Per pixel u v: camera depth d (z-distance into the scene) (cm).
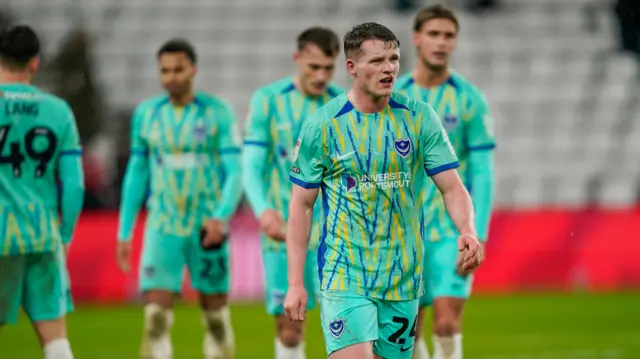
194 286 3344
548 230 5966
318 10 8469
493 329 4600
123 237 3350
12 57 2452
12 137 2436
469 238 1942
